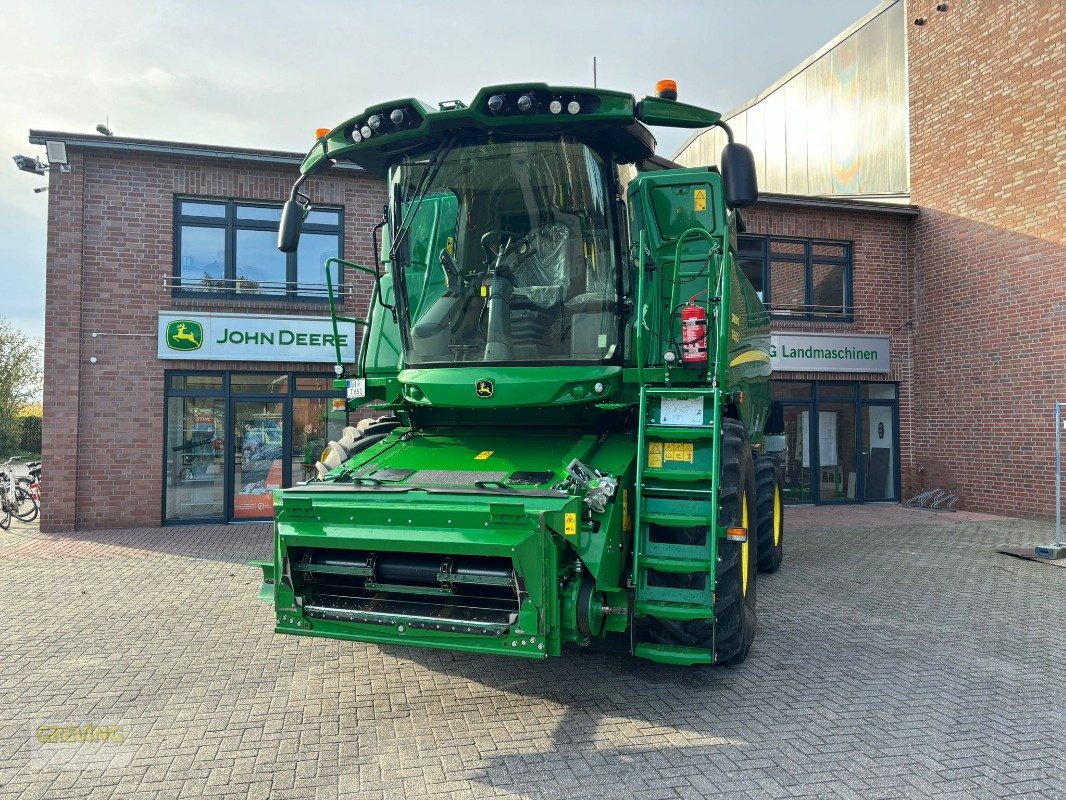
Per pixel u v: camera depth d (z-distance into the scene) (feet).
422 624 12.76
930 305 45.42
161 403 36.29
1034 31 38.58
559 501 12.41
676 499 13.66
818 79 55.67
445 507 12.69
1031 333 39.04
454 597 13.64
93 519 35.50
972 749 12.24
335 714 13.78
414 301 16.46
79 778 11.33
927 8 45.32
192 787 11.03
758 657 17.04
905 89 47.16
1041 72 38.24
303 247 38.55
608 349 15.48
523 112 14.53
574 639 12.68
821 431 46.39
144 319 36.06
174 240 36.73
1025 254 39.27
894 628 19.49
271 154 37.04
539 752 12.12
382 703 14.32
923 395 45.93
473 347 15.99
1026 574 26.32
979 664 16.61
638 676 15.75
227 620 20.26
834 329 45.96
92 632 19.11
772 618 20.44
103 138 34.94
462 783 11.10
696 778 11.21
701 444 13.79
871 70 50.19
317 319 37.78
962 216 43.09
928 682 15.44
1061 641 18.42
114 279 35.70
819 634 18.93
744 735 12.75
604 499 12.83
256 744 12.50
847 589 23.99
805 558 29.32
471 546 12.37
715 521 12.98
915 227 46.57
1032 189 38.88
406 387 16.25
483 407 15.35
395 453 16.08
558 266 15.83
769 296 45.52
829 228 45.85
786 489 45.62
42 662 16.75
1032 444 39.09
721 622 13.48
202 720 13.52
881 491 46.98
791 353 44.50
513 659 16.96
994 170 41.06
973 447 42.57
